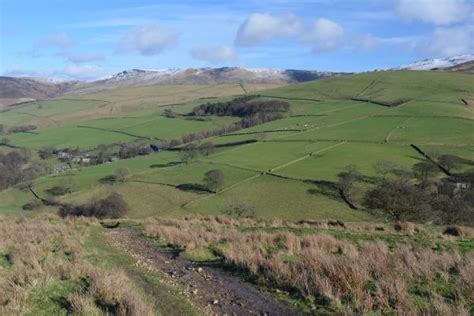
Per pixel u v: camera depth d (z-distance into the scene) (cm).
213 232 2464
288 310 1185
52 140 16450
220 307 1237
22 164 13825
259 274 1491
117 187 9812
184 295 1338
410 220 5222
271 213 7662
